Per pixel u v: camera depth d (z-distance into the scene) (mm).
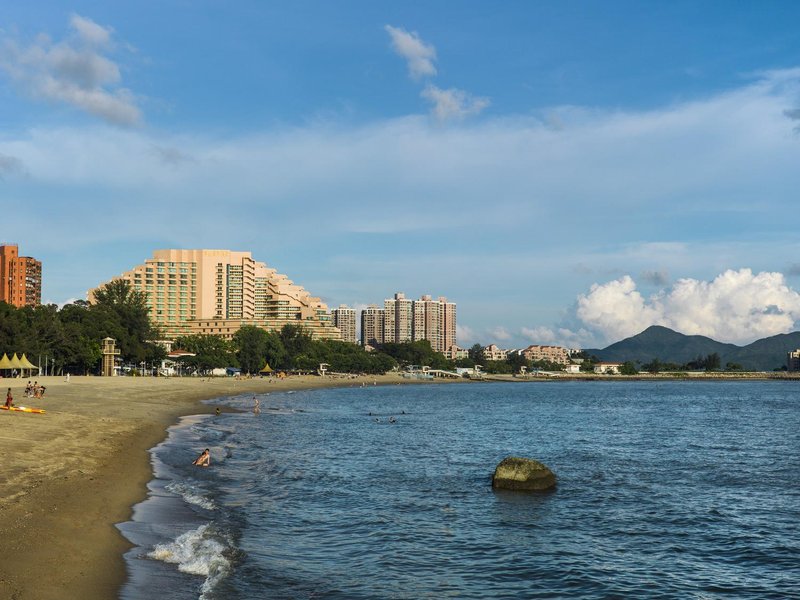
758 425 77062
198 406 91250
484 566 20984
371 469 39625
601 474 39469
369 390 188750
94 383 115000
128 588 16656
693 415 94750
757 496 33156
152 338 189000
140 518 23938
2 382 105750
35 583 15914
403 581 19203
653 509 29781
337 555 21453
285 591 17719
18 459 31344
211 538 22172
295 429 64562
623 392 196250
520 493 32719
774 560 22484
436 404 120938
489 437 60969
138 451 40656
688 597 18812
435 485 34469
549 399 146625
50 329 141250
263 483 33469
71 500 24578
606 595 18781
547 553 22578
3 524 20266
